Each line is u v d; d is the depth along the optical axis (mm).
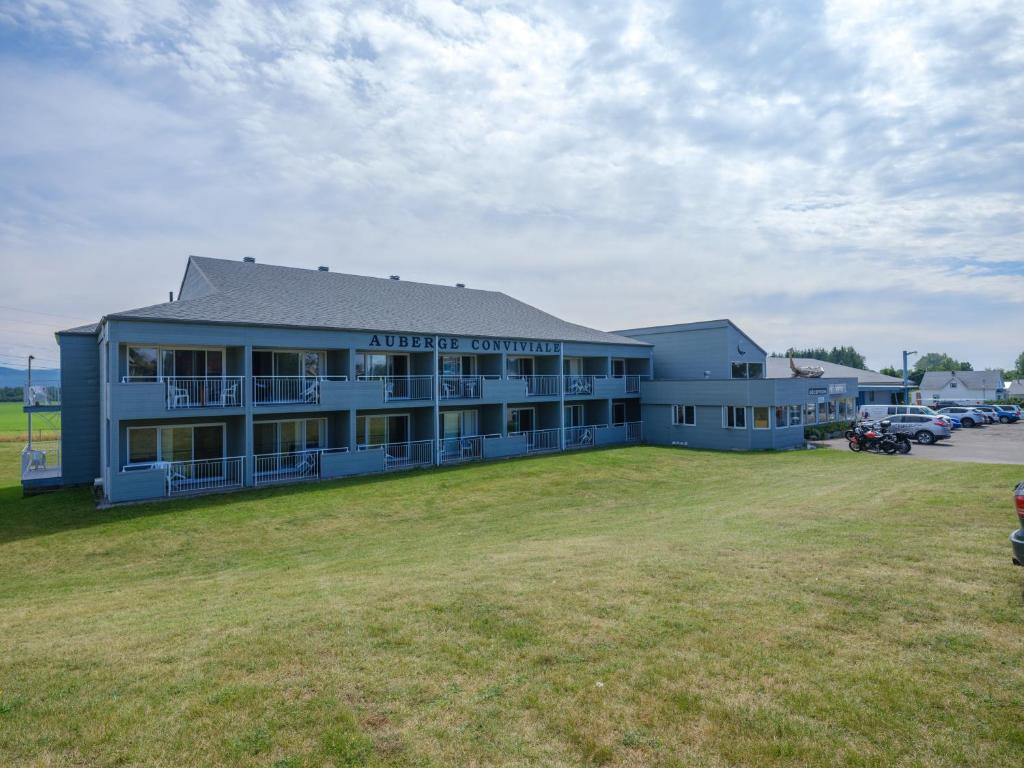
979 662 5277
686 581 7703
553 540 12398
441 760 4289
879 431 30188
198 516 17188
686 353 38844
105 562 13344
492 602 7250
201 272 25453
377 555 12555
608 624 6434
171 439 21516
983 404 69312
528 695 5090
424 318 28188
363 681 5391
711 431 33438
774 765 4145
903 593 6875
